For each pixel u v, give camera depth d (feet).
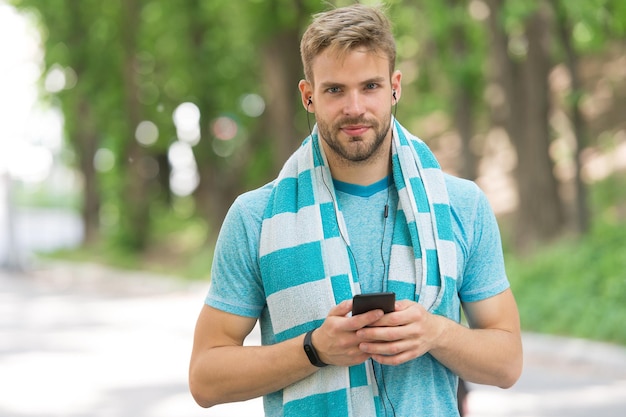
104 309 62.90
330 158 9.66
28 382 35.45
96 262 101.50
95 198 118.83
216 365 9.46
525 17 52.11
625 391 31.09
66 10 100.12
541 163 56.34
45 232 157.07
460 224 9.77
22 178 112.88
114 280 87.35
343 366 9.26
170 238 103.65
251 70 93.09
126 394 32.73
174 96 100.48
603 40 54.75
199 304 63.36
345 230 9.55
